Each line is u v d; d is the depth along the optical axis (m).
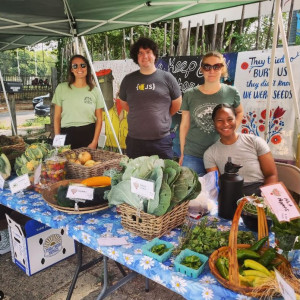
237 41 4.60
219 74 2.62
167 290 2.39
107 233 1.50
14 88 7.49
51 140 4.37
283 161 3.71
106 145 5.65
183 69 4.34
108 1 3.21
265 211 1.26
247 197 1.24
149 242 1.36
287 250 1.19
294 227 1.14
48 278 2.51
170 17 3.61
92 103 3.39
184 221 1.60
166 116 3.05
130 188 1.42
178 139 4.61
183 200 1.51
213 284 1.09
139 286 2.43
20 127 10.56
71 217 1.69
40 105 11.95
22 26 3.93
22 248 2.50
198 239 1.31
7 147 2.64
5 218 2.86
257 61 3.71
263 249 1.21
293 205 1.13
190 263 1.18
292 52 3.45
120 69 5.14
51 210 1.79
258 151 2.22
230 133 2.15
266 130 3.17
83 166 2.14
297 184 2.25
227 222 1.62
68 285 2.43
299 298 0.89
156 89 2.94
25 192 2.10
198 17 4.99
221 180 1.64
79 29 4.18
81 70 3.23
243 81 3.85
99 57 6.29
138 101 2.98
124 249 1.35
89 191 1.67
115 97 5.31
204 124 2.72
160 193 1.36
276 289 0.98
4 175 2.18
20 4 3.29
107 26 4.07
